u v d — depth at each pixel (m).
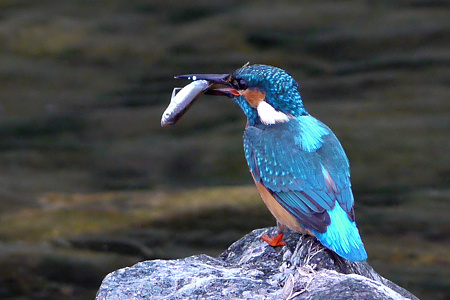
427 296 10.89
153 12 24.02
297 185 7.24
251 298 6.37
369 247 12.21
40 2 25.17
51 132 17.34
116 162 15.80
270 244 7.67
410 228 12.74
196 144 16.44
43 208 13.63
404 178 14.52
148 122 17.64
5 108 18.50
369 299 5.86
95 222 13.09
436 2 23.08
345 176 7.23
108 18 23.75
